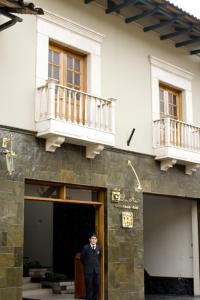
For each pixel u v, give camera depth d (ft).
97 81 43.42
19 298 34.78
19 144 36.52
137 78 47.55
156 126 48.19
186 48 54.03
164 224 56.49
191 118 53.21
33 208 62.28
